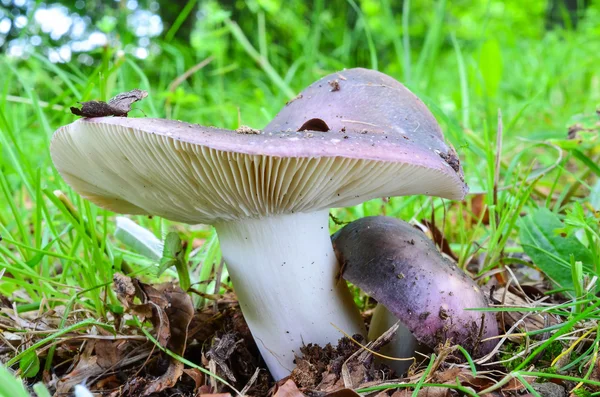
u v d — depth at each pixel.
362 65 0.58
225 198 0.13
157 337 0.14
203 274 0.18
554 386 0.13
